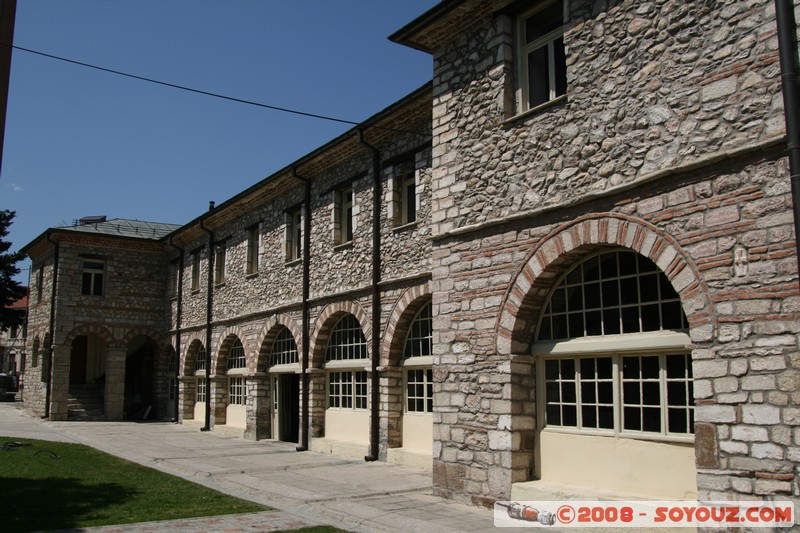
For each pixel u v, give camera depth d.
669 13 7.30
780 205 6.15
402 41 10.54
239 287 19.86
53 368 23.88
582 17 8.27
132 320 25.39
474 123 9.66
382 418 13.16
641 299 7.73
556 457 8.46
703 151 6.79
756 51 6.48
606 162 7.77
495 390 8.87
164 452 15.27
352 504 9.13
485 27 9.65
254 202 19.20
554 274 8.53
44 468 12.11
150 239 25.52
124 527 7.67
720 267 6.52
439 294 9.94
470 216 9.52
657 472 7.32
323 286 15.48
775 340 6.05
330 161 15.44
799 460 5.77
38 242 26.17
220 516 8.40
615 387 7.87
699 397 6.54
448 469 9.47
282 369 17.36
